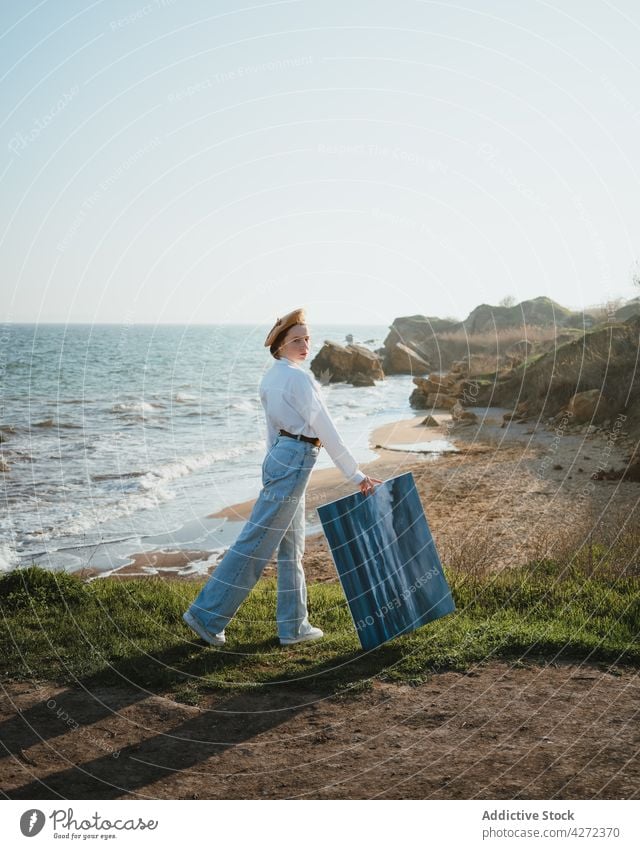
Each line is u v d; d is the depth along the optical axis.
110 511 11.62
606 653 3.98
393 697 3.51
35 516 11.30
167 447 18.73
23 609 4.86
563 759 2.90
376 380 34.78
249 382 41.69
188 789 2.76
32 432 21.84
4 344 63.66
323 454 15.98
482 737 3.09
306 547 8.84
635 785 2.71
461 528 9.05
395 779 2.80
